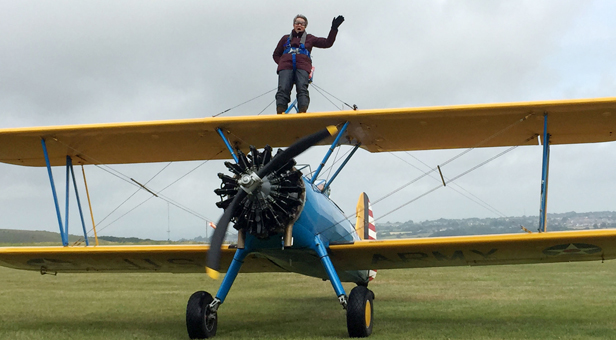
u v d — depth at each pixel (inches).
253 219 220.5
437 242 233.9
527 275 486.9
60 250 266.5
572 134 273.6
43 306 307.6
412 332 216.2
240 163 222.1
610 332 211.2
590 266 598.5
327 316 277.1
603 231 215.9
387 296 354.3
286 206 222.2
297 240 229.9
